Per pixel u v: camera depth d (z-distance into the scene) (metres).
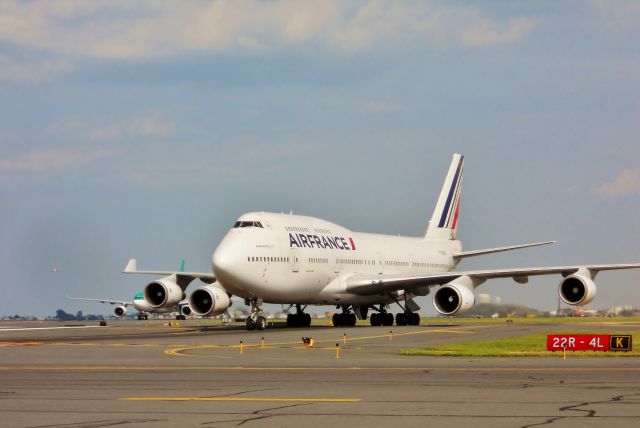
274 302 163.38
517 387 65.38
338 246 175.38
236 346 114.88
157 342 124.19
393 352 103.69
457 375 74.88
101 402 57.69
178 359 94.19
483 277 165.25
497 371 78.56
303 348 111.06
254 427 47.66
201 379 72.38
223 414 52.22
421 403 56.69
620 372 77.38
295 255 160.62
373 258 187.75
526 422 48.84
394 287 173.00
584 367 82.56
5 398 59.94
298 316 177.12
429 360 91.69
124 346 116.00
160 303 163.12
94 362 90.56
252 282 151.50
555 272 159.62
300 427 47.62
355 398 59.34
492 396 59.94
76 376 75.25
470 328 159.12
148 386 67.12
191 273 166.62
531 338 127.81
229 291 154.50
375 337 131.25
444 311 159.75
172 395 61.41
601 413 51.97
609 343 101.25
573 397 59.31
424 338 128.88
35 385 68.06
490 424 48.25
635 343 116.06
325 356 97.88
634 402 56.69
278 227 160.50
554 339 102.75
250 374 76.56
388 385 67.12
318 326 180.25
